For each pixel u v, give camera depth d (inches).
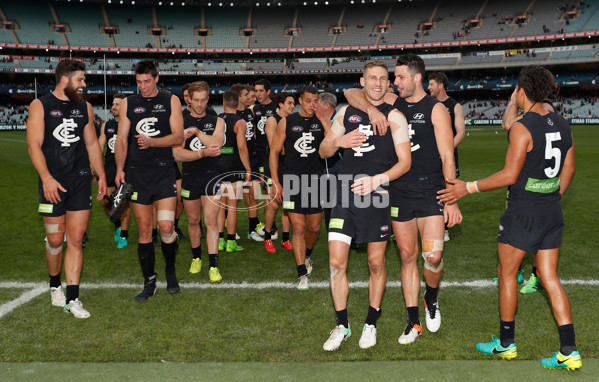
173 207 170.2
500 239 121.5
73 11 1863.9
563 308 114.5
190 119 203.2
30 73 1754.4
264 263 215.6
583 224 280.7
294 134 184.2
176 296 170.7
